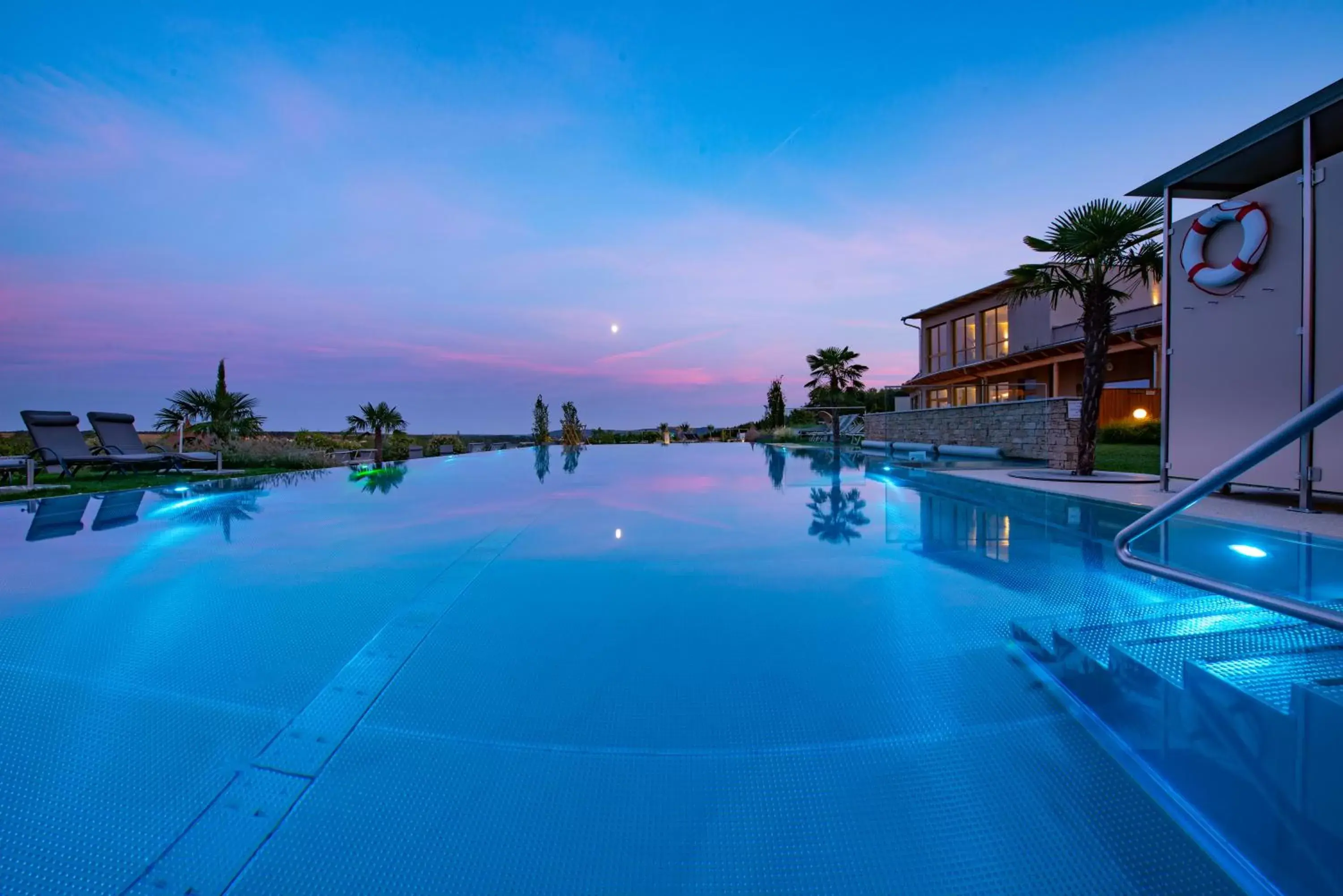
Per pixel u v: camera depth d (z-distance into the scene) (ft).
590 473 31.40
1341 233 15.08
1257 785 4.29
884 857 3.63
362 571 10.48
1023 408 34.47
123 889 3.40
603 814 4.02
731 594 8.79
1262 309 17.02
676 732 5.01
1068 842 3.76
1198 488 5.06
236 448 39.45
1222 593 4.75
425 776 4.47
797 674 6.06
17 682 6.03
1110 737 4.90
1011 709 5.35
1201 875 3.49
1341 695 4.28
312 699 5.69
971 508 17.17
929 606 8.12
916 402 89.40
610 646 6.87
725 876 3.50
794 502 19.03
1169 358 19.90
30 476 24.03
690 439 86.79
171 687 5.95
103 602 8.67
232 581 9.78
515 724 5.18
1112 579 9.26
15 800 4.18
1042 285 25.44
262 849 3.71
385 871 3.54
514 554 11.73
